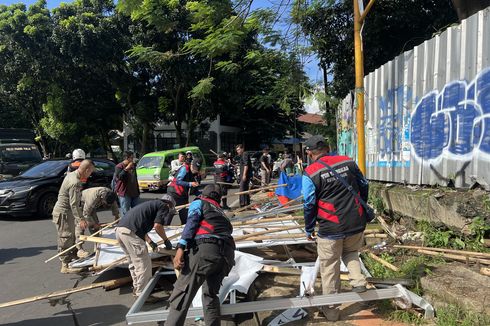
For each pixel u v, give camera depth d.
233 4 8.63
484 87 5.19
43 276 6.68
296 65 10.12
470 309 3.90
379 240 6.38
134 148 39.41
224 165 13.21
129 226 5.29
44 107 29.77
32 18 25.78
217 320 4.04
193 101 28.64
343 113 12.15
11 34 26.12
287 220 7.70
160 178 18.72
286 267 5.71
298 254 6.64
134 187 9.88
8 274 6.83
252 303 4.26
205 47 9.32
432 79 6.41
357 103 7.37
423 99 6.66
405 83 7.32
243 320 4.70
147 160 19.66
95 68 27.27
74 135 30.61
